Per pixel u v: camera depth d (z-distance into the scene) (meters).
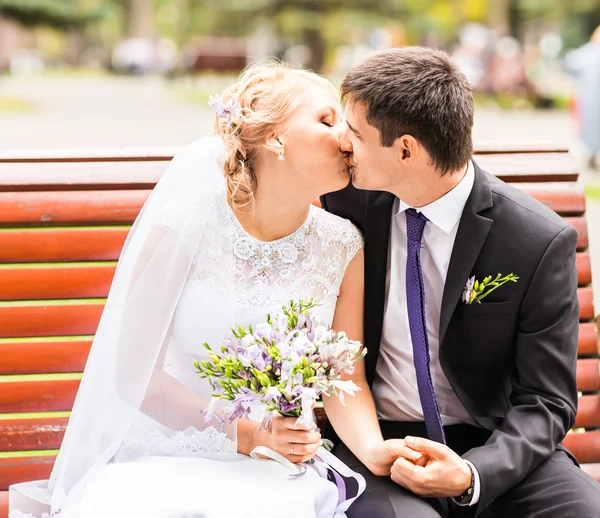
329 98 2.36
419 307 2.38
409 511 2.14
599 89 9.71
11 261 2.63
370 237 2.51
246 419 2.37
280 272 2.41
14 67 33.62
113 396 2.29
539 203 2.44
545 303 2.32
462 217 2.37
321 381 2.08
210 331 2.35
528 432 2.26
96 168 2.71
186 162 2.40
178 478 2.14
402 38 27.56
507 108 18.69
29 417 2.69
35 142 10.80
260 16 35.31
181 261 2.32
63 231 2.66
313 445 2.24
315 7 33.28
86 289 2.65
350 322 2.53
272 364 2.09
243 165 2.33
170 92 22.34
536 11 36.12
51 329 2.62
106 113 15.33
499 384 2.46
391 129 2.24
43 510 2.35
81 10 34.88
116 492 2.09
